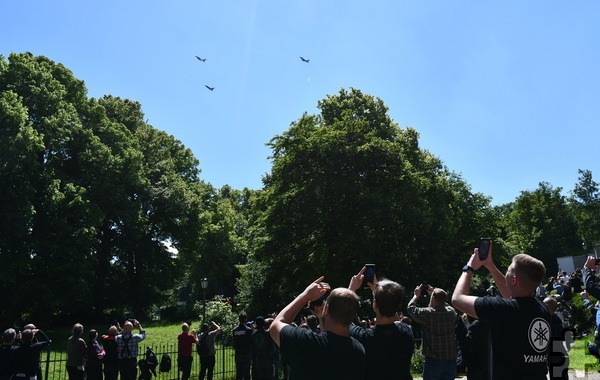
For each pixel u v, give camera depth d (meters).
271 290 34.66
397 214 30.53
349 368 3.07
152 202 48.28
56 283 34.28
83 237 35.53
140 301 49.19
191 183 55.59
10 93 32.03
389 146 30.48
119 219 44.06
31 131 31.86
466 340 7.16
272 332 3.21
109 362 12.55
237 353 13.63
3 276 30.67
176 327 42.84
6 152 30.81
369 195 28.80
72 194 35.72
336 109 37.41
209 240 61.44
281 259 32.75
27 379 8.78
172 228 50.19
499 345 3.30
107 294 47.22
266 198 33.00
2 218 31.80
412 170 33.25
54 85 38.25
